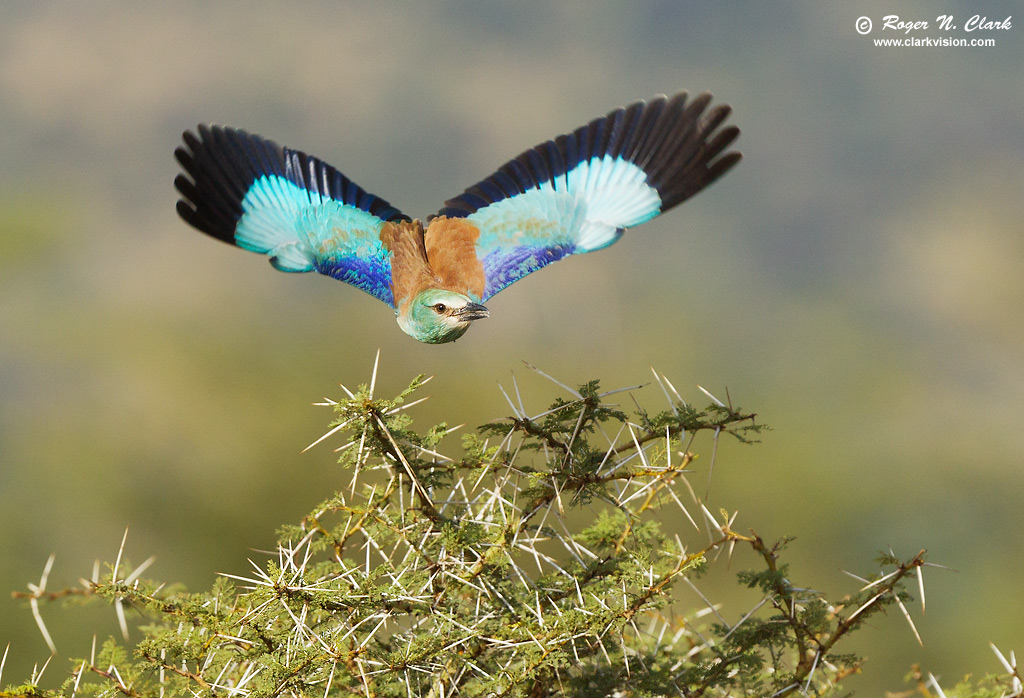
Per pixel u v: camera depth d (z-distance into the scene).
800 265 55.62
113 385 28.53
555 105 64.50
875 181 60.50
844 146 62.31
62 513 25.64
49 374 29.83
